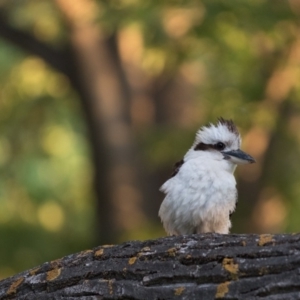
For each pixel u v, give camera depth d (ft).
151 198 57.11
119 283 18.94
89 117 57.00
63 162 63.98
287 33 46.80
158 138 52.19
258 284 17.49
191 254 18.62
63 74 56.44
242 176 52.75
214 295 17.79
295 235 18.21
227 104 50.11
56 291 19.71
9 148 62.80
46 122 63.05
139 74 58.18
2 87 60.08
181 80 57.82
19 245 57.36
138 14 46.44
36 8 53.98
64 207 62.69
